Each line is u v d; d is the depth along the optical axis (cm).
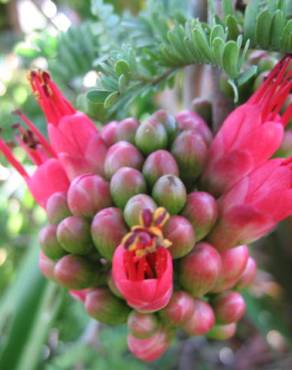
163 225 10
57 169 12
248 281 12
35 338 17
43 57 17
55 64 16
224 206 11
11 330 17
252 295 29
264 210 11
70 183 12
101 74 11
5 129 17
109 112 13
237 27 11
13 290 18
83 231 11
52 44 17
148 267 10
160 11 14
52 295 17
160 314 11
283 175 11
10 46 26
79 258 11
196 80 15
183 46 11
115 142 12
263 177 11
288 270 29
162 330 11
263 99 11
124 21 14
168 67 12
